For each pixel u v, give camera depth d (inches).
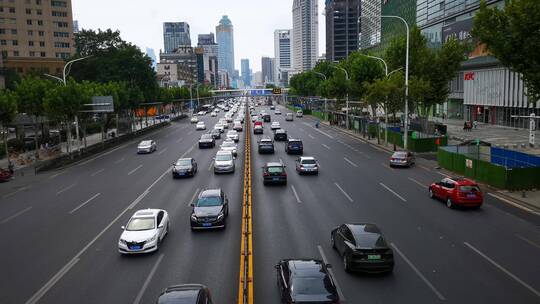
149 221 762.2
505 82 2635.3
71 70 3535.9
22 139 2406.5
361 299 544.4
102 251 748.0
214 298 551.5
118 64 3344.0
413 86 1856.5
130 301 555.2
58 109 1964.8
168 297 445.4
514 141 2039.9
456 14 3240.7
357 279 605.0
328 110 3767.2
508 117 2672.2
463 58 1996.8
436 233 799.7
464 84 3144.7
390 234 796.0
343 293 560.7
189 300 437.7
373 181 1288.1
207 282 601.9
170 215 956.6
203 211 836.6
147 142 2102.6
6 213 1051.3
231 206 1011.9
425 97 1977.1
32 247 784.9
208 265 664.4
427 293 560.1
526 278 603.5
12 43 4534.9
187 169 1393.9
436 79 1982.0
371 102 2133.4
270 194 1128.2
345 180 1305.4
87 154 2000.5
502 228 827.4
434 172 1435.8
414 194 1117.7
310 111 4889.3
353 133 2714.1
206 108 5890.8
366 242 612.4
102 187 1310.3
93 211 1026.1
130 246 711.7
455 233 799.7
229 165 1434.5
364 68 2662.4
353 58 3358.8
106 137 2888.8
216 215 825.5
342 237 663.8
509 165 1332.4
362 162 1648.6
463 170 1349.7
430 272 626.8
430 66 1975.9
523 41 1003.9
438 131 2308.1
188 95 6441.9
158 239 746.2
